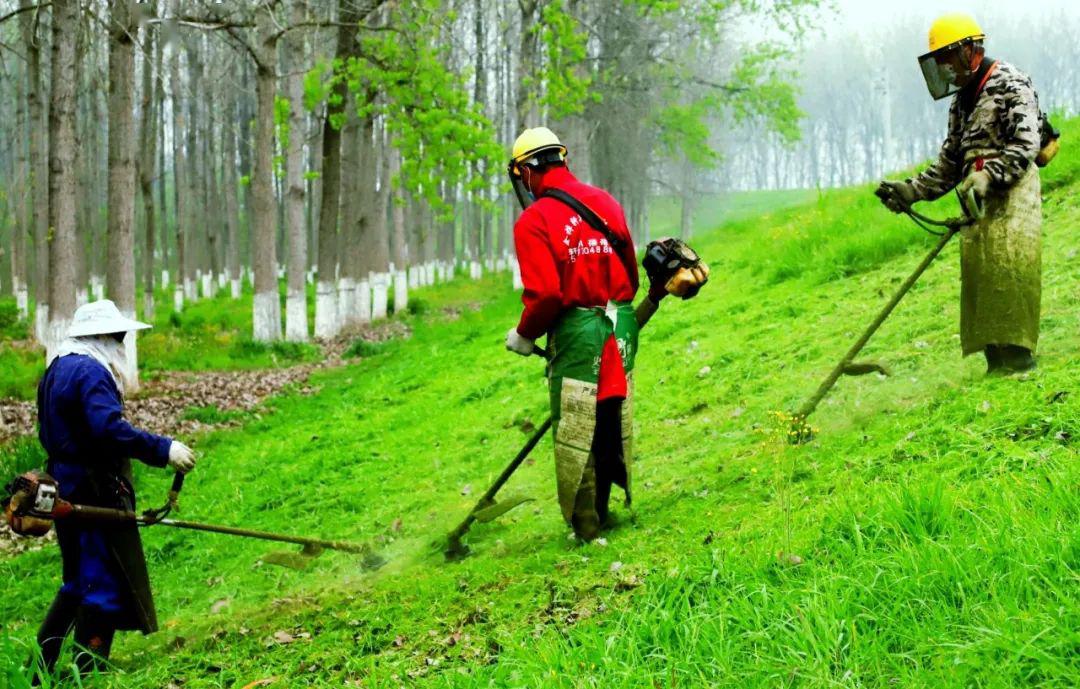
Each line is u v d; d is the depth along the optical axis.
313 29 24.27
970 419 5.22
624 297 5.40
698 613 3.84
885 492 4.31
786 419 5.71
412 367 14.71
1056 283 7.39
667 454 7.02
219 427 13.23
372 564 5.82
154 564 7.67
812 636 3.38
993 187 5.41
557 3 25.56
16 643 4.78
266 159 21.41
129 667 5.11
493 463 8.30
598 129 39.03
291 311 22.11
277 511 8.60
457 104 24.19
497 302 25.25
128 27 16.73
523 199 5.63
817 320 9.41
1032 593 3.39
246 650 5.07
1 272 45.56
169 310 34.22
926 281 9.34
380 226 28.84
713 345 9.82
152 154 29.66
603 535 5.49
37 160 24.69
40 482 4.55
